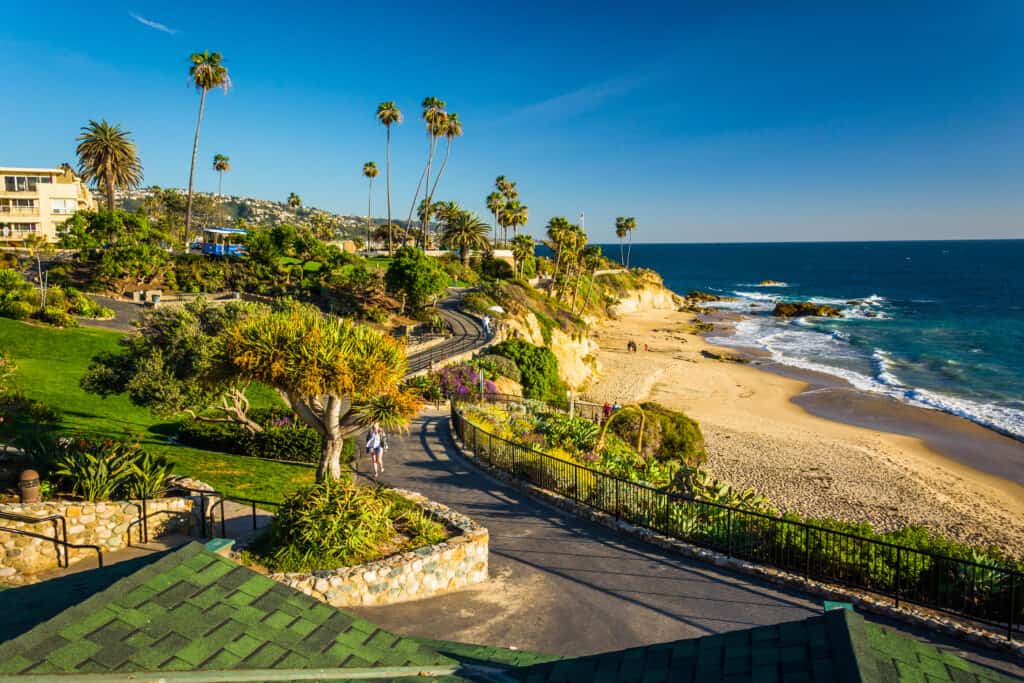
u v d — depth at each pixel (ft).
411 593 41.57
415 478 70.44
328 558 40.37
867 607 41.75
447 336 176.65
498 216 361.10
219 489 55.26
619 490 57.67
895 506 98.94
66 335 128.16
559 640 37.52
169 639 14.49
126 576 15.80
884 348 262.47
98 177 247.91
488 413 94.99
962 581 42.24
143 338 68.08
